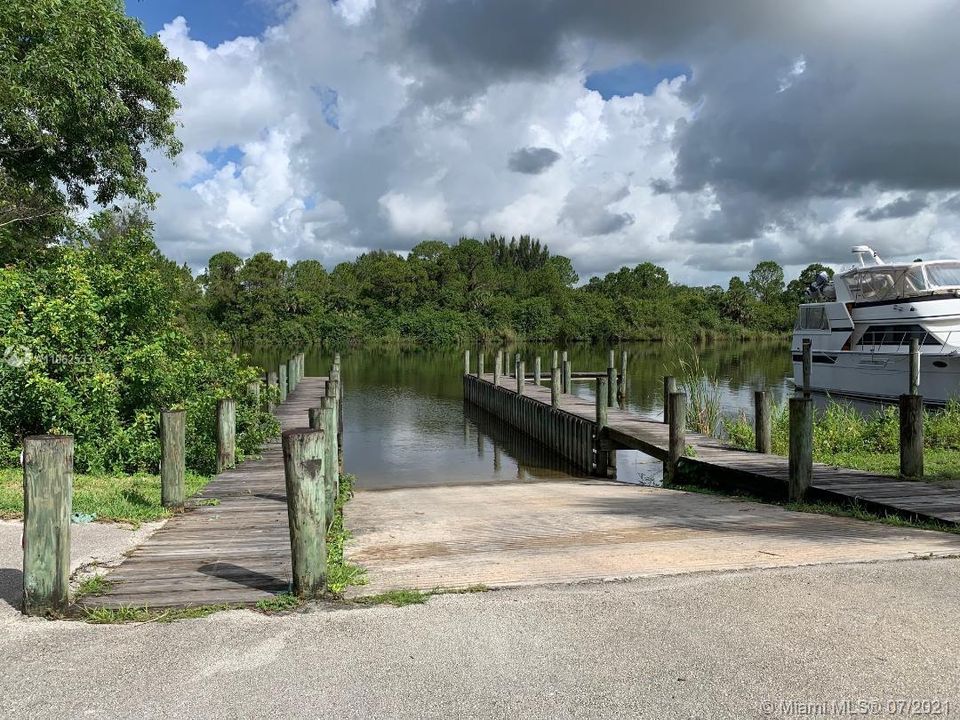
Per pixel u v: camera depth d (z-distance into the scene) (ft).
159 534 20.43
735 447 41.78
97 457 32.48
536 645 11.93
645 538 21.18
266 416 41.32
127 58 55.36
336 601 14.29
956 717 9.48
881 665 10.94
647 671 10.91
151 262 40.70
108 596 14.62
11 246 53.72
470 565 17.67
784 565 16.22
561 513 28.73
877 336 72.08
